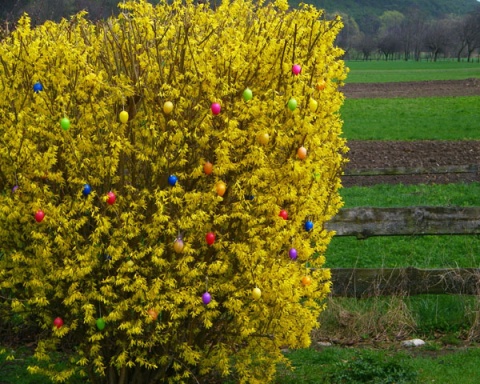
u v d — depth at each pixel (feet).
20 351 18.80
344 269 22.88
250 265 14.15
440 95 116.67
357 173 45.01
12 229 14.07
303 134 14.39
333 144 16.38
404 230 24.00
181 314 14.01
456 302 22.74
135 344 14.67
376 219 23.98
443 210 23.99
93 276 14.07
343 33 425.69
